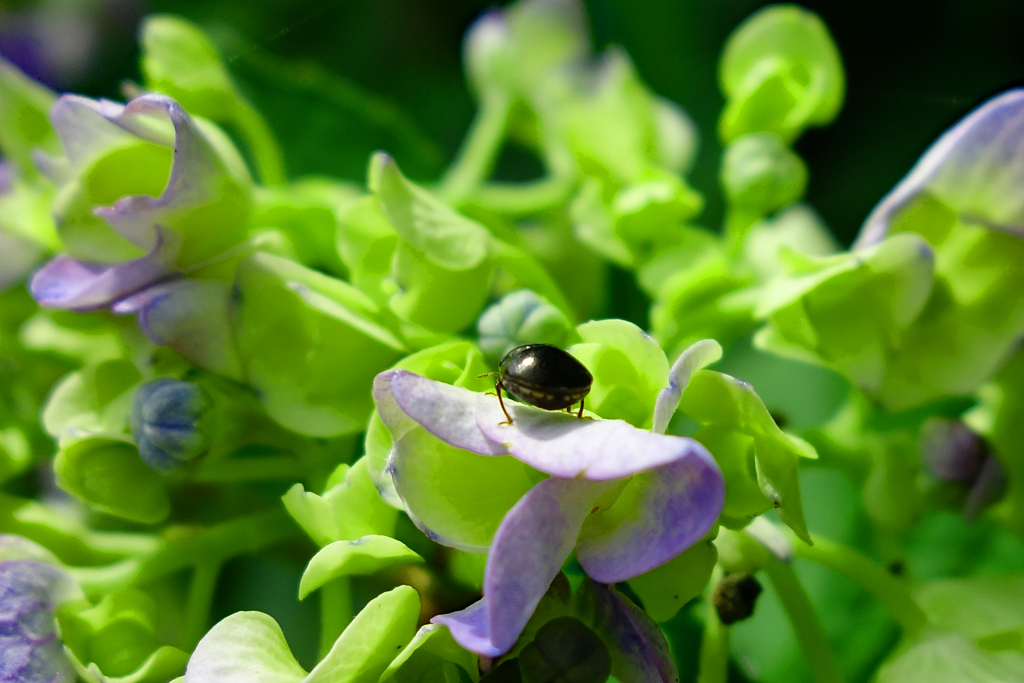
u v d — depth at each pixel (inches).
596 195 5.1
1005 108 4.3
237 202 4.3
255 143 5.0
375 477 4.0
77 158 4.4
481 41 5.7
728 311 4.6
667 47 6.3
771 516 5.0
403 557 4.0
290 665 4.0
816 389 5.5
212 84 4.9
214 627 4.0
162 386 4.3
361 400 4.3
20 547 4.3
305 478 4.3
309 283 4.2
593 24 6.3
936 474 4.6
